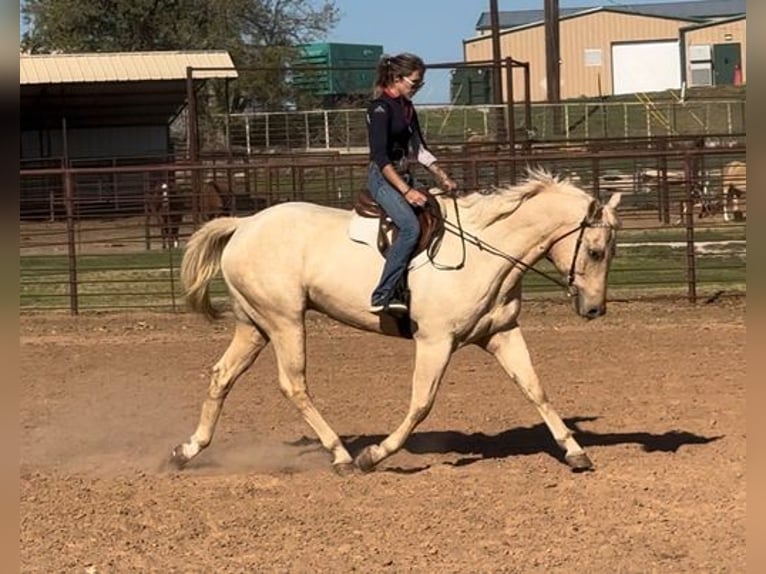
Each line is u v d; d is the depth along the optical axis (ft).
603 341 42.14
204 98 157.89
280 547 20.11
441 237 24.39
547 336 43.62
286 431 30.17
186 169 50.37
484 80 148.25
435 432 29.50
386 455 24.97
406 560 19.22
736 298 51.37
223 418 31.73
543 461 25.79
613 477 24.07
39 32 172.65
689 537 19.98
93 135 123.54
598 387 34.09
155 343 44.83
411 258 24.29
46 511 22.39
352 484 24.14
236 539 20.57
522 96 223.30
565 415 30.71
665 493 22.67
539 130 141.59
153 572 18.92
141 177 108.99
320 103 176.55
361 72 184.14
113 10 171.53
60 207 92.89
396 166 24.47
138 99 117.39
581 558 19.08
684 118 149.59
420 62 24.32
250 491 23.82
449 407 32.27
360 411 32.04
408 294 24.25
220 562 19.36
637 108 151.84
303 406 25.61
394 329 24.82
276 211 25.93
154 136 124.67
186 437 29.86
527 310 50.24
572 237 24.25
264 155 89.56
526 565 18.83
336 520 21.54
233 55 173.06
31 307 54.29
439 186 25.84
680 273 58.23
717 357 38.22
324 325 48.32
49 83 107.24
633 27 218.79
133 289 59.11
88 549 20.13
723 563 18.65
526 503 22.33
